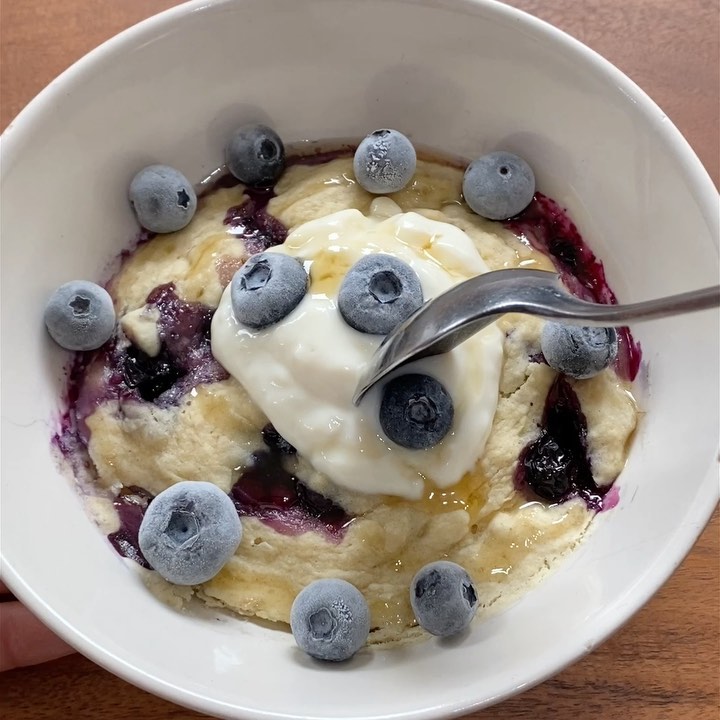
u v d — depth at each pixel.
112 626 0.15
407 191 0.19
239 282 0.17
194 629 0.16
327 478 0.17
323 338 0.16
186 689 0.14
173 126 0.19
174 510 0.16
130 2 0.21
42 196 0.17
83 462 0.18
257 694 0.14
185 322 0.18
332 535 0.17
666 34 0.21
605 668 0.17
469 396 0.16
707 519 0.14
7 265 0.17
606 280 0.19
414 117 0.19
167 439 0.17
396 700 0.13
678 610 0.18
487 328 0.17
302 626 0.15
